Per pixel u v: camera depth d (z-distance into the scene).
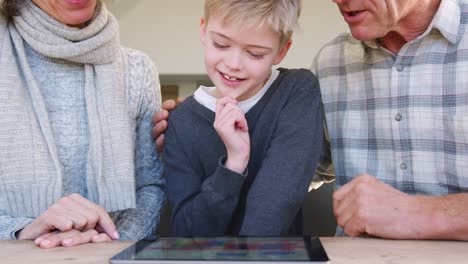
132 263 0.59
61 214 0.93
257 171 1.05
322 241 0.78
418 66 1.15
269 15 0.94
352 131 1.26
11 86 1.13
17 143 1.11
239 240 0.72
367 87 1.23
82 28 1.21
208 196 0.95
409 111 1.16
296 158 0.96
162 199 1.31
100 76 1.23
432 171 1.16
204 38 1.03
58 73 1.21
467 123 1.09
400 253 0.69
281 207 0.92
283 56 1.05
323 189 1.44
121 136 1.20
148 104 1.33
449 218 0.84
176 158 1.11
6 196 1.10
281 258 0.60
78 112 1.21
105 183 1.18
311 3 4.25
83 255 0.72
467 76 1.10
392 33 1.16
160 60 4.57
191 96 1.17
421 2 1.08
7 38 1.17
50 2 1.14
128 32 4.52
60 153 1.18
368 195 0.91
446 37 1.10
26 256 0.72
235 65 0.97
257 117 1.06
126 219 1.23
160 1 4.48
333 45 1.31
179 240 0.73
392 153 1.20
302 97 1.05
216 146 1.08
